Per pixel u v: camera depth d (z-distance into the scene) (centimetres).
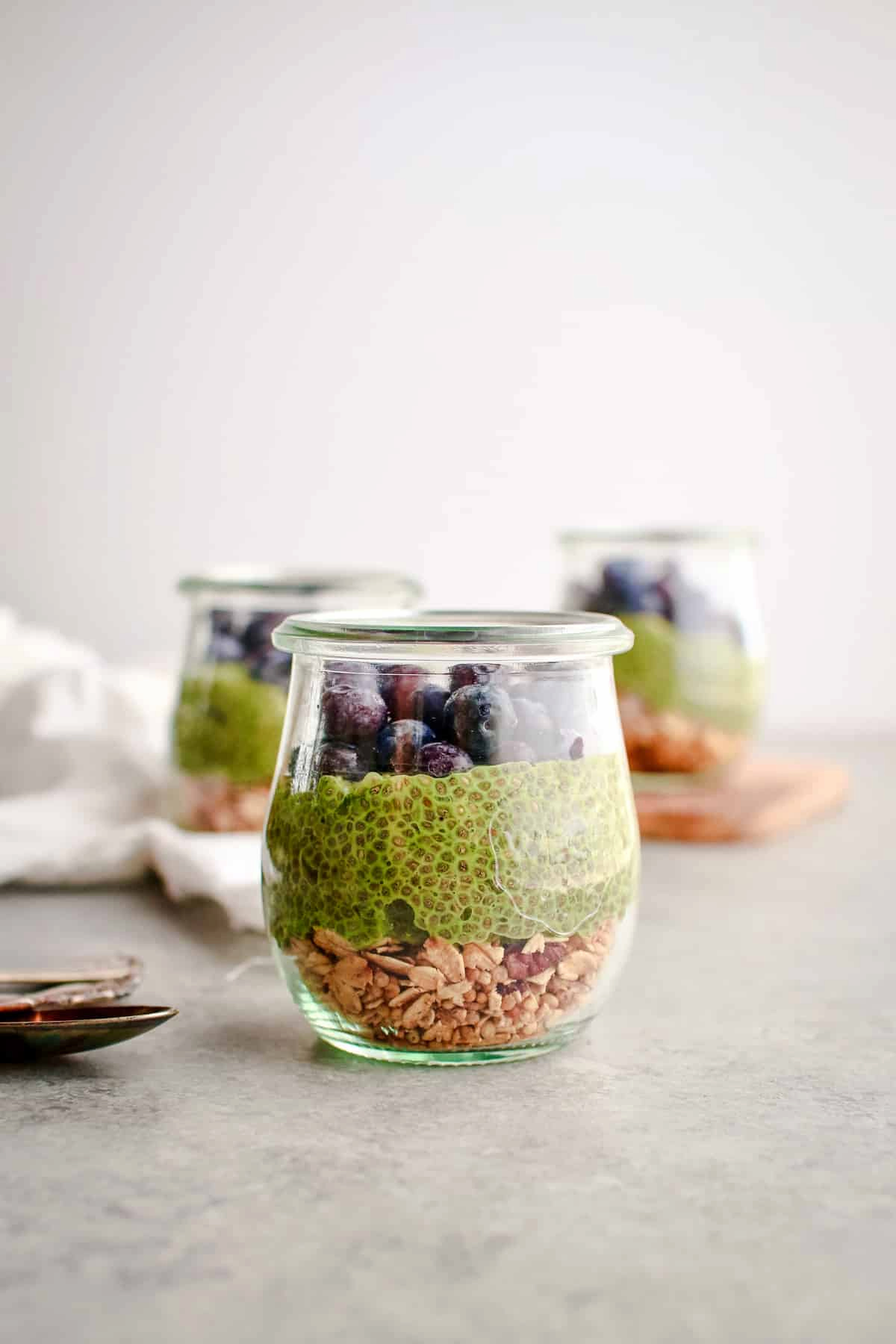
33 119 90
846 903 55
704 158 91
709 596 64
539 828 39
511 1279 32
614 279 92
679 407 93
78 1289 32
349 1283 32
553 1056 41
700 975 47
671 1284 32
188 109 91
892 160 90
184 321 92
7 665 71
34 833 57
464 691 39
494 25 90
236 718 55
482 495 94
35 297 91
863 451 93
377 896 38
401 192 91
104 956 48
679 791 66
